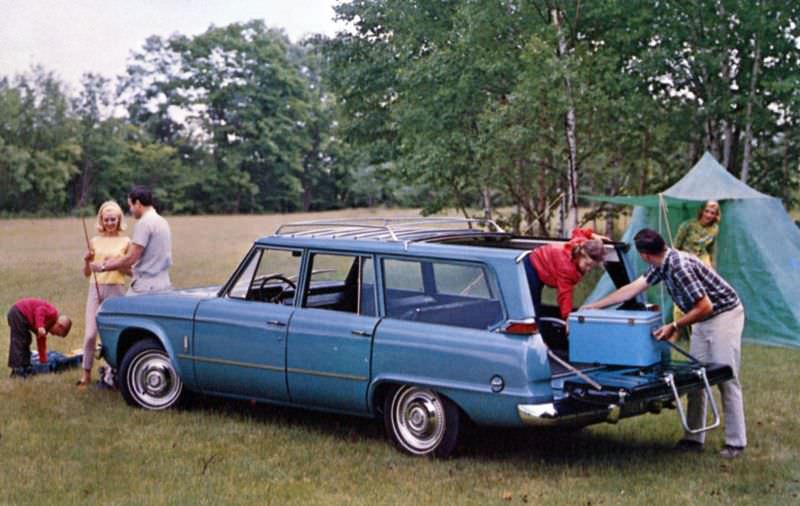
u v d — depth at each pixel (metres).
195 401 8.03
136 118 81.62
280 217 67.94
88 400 8.21
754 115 17.94
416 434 6.45
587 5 17.25
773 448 6.80
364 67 24.33
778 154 20.48
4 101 70.12
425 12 20.45
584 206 23.56
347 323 6.65
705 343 6.51
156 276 8.50
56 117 72.38
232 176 76.56
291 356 6.89
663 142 19.00
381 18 24.28
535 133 16.00
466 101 17.58
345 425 7.42
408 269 6.55
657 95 18.81
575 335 6.20
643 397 5.81
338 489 5.80
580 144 16.45
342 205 83.56
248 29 80.75
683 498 5.59
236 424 7.40
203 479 5.97
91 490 5.75
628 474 6.12
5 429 7.24
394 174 22.05
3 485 5.85
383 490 5.75
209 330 7.38
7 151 67.75
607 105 15.87
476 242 7.03
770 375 9.55
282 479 6.00
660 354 6.22
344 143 27.34
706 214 10.79
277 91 79.19
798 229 12.75
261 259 7.34
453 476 6.03
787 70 17.97
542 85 15.58
